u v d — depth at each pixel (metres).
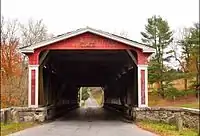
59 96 32.41
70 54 24.09
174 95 50.94
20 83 30.95
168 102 49.88
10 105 28.42
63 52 22.92
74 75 37.19
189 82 54.69
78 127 16.47
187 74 50.88
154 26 53.09
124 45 20.66
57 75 30.25
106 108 51.72
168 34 52.94
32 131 14.28
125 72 29.30
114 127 16.59
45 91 24.11
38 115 19.41
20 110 19.14
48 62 23.95
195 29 49.78
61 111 34.06
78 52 22.97
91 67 31.62
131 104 25.09
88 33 20.64
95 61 27.61
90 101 108.88
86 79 40.56
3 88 28.41
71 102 47.97
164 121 18.73
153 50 20.56
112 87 42.38
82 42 20.61
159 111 19.28
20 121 18.81
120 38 20.47
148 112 19.64
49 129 15.28
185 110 16.22
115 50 21.33
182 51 52.91
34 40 42.38
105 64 29.47
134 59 20.81
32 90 20.19
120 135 12.91
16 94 29.75
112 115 29.14
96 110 43.66
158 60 52.44
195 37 48.25
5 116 16.22
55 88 29.09
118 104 35.62
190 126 15.16
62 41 20.61
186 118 15.85
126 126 17.28
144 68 20.59
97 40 20.66
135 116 20.00
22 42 41.88
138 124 18.03
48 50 20.64
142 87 20.47
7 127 14.91
